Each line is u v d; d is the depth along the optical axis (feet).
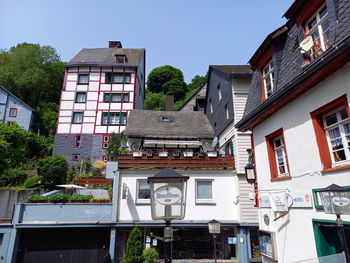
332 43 14.24
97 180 52.85
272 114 22.52
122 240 35.29
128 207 34.58
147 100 177.06
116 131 83.41
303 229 17.10
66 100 86.63
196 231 35.83
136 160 36.40
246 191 34.96
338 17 14.75
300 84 16.81
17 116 95.76
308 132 17.19
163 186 14.47
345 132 14.80
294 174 18.52
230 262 33.96
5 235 32.68
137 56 103.91
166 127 56.95
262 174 24.00
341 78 14.34
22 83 117.91
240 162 39.01
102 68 90.84
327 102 15.43
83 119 84.53
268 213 22.20
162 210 14.06
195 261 34.04
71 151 81.10
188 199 35.12
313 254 15.90
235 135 41.27
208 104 64.64
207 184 36.45
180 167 36.32
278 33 22.72
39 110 118.32
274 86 21.79
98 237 36.40
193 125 59.98
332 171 14.66
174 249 34.91
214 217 34.60
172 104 75.15
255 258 33.12
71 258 35.01
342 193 11.23
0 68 126.72
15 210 33.99
